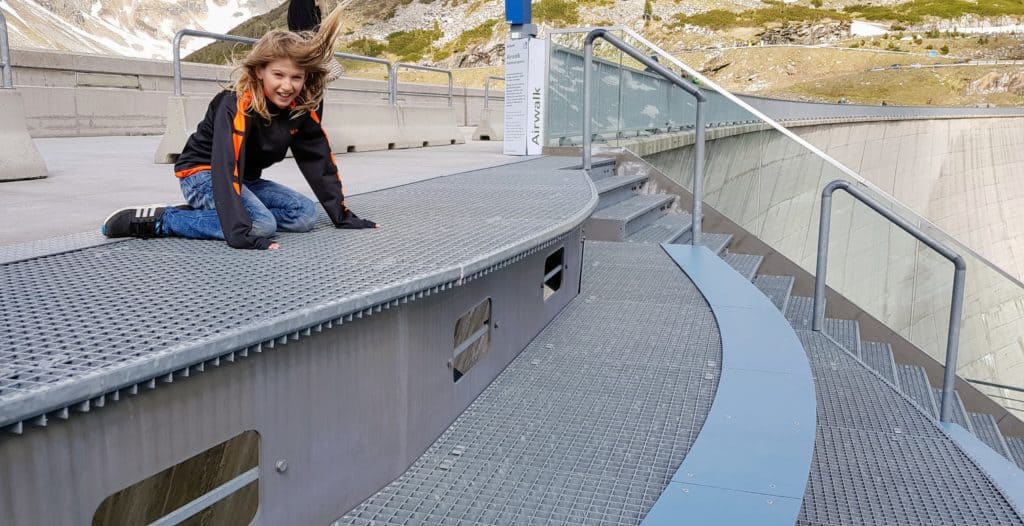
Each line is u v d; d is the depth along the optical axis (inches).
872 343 275.1
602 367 131.6
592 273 203.8
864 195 213.9
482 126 605.6
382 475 89.4
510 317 132.4
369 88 702.5
